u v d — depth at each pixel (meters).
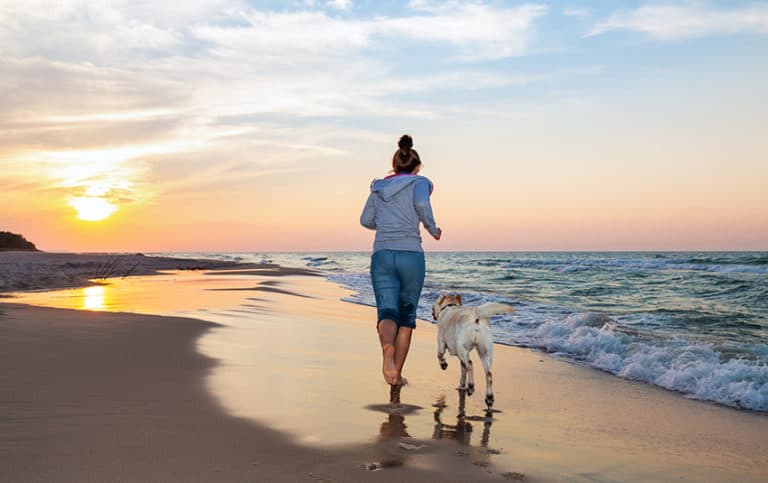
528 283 24.03
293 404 4.50
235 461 3.17
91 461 3.04
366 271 38.66
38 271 23.69
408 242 5.05
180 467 3.03
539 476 3.26
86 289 16.41
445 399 5.07
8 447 3.20
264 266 42.62
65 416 3.83
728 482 3.38
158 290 16.52
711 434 4.36
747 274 24.77
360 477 3.06
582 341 8.21
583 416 4.74
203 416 4.00
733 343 8.16
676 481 3.36
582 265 36.59
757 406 5.17
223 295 15.01
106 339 6.86
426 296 16.27
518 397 5.34
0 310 9.10
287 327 9.23
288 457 3.29
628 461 3.65
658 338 8.07
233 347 6.95
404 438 3.81
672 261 36.19
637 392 5.71
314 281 24.81
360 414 4.38
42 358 5.62
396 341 5.20
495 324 11.06
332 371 5.93
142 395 4.47
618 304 15.53
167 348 6.51
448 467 3.30
